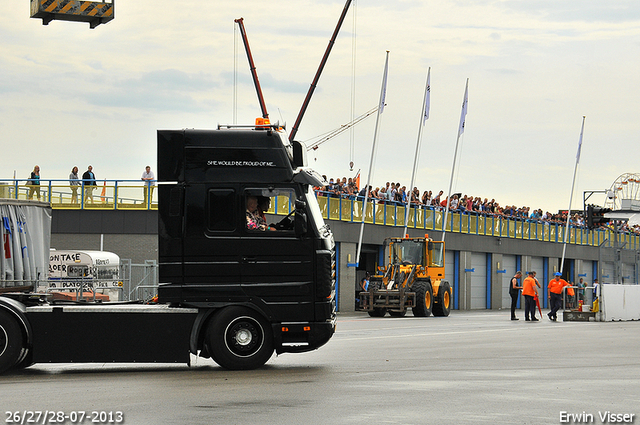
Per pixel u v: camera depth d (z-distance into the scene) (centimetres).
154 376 3206
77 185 9069
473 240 12588
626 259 9538
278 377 3117
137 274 8638
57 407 2416
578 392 2703
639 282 9850
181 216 3359
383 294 8681
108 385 2914
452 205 12188
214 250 3353
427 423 2138
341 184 10319
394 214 11056
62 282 3722
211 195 3372
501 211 13425
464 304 12462
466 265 12488
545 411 2336
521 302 13800
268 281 3359
